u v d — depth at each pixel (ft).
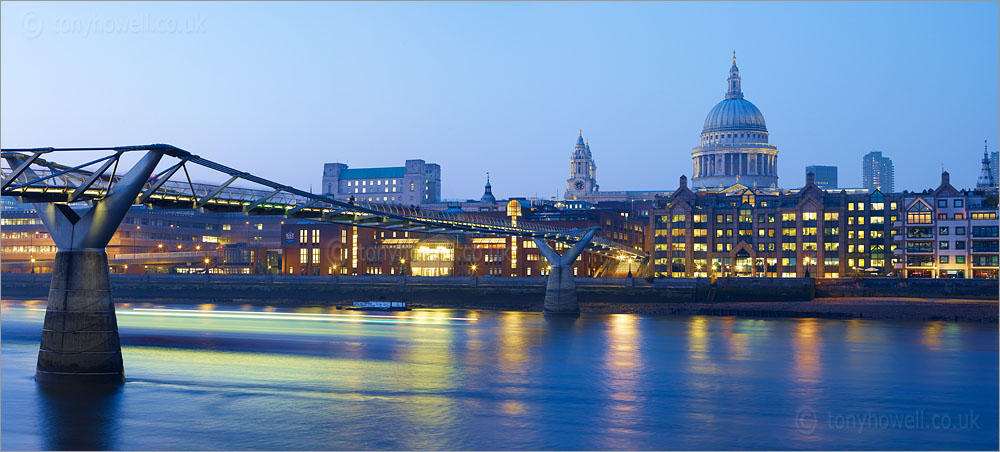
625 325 422.41
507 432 180.24
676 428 185.47
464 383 239.71
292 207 287.48
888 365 276.41
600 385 237.86
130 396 205.16
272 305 592.19
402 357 294.05
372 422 187.83
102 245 202.39
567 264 485.15
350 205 295.48
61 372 201.26
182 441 168.86
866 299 523.29
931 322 435.94
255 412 195.62
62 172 187.73
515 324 429.38
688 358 292.20
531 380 245.45
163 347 316.60
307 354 299.99
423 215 388.16
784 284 527.40
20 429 173.37
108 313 204.33
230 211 257.96
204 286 620.49
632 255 636.48
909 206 607.37
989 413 203.51
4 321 414.82
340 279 593.83
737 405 210.79
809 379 248.73
